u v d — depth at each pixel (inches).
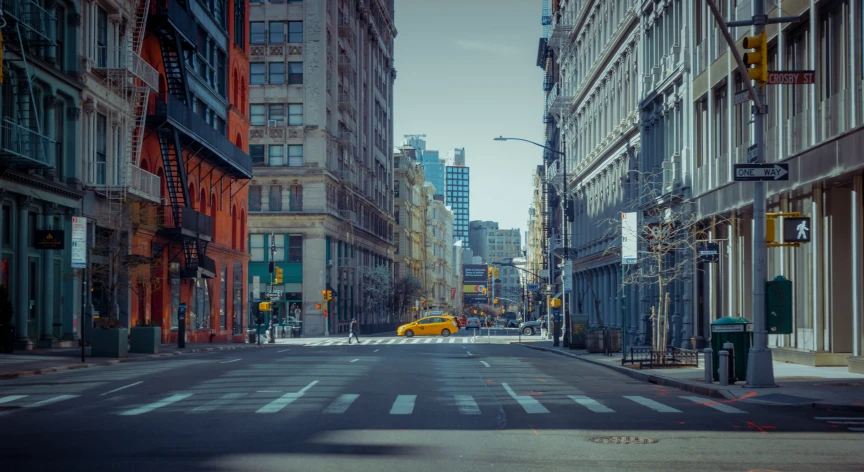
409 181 5659.5
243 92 2659.9
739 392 703.7
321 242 3289.9
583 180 2598.4
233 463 389.7
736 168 728.3
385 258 4889.3
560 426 521.0
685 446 442.6
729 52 1261.1
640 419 556.1
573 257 2785.4
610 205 2198.6
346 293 3784.5
